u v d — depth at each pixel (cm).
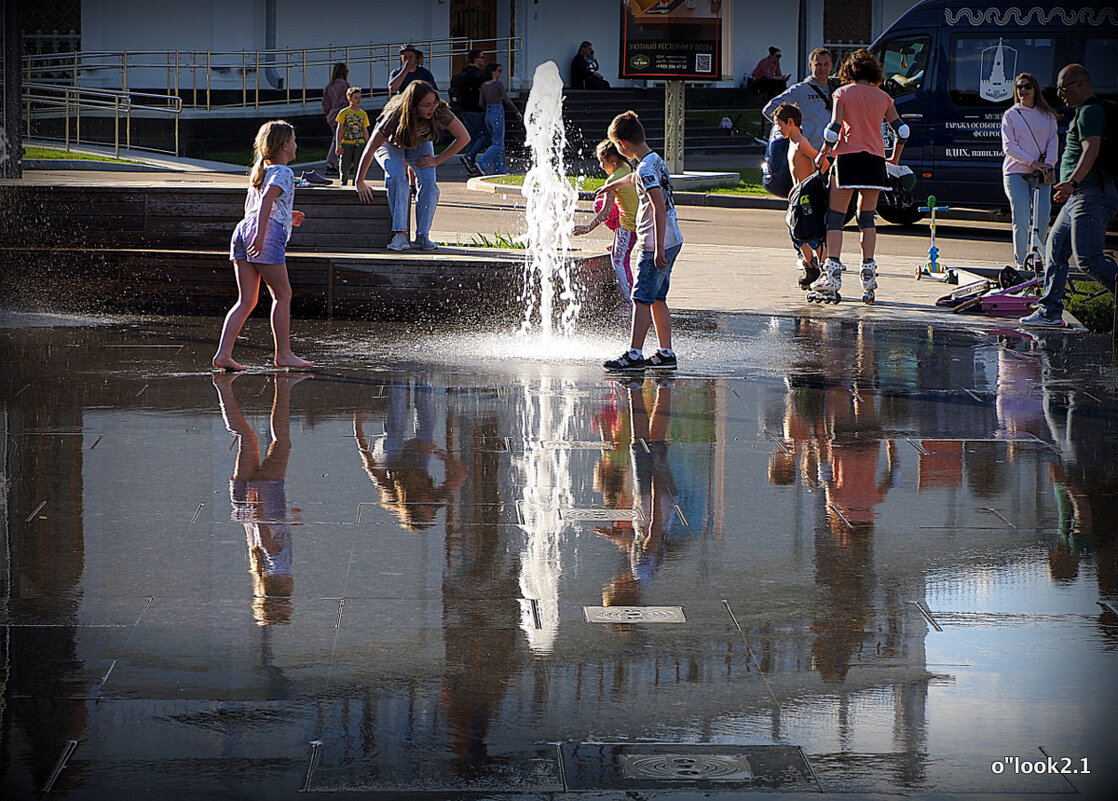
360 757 456
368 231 1570
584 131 3772
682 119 3192
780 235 2286
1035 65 2411
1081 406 1041
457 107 3241
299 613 588
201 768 447
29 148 3159
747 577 643
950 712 496
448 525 720
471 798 430
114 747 462
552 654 546
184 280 1491
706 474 832
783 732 479
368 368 1170
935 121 2473
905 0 4678
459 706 496
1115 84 2372
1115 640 567
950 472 842
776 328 1393
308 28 3928
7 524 713
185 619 580
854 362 1212
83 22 3778
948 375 1157
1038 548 691
